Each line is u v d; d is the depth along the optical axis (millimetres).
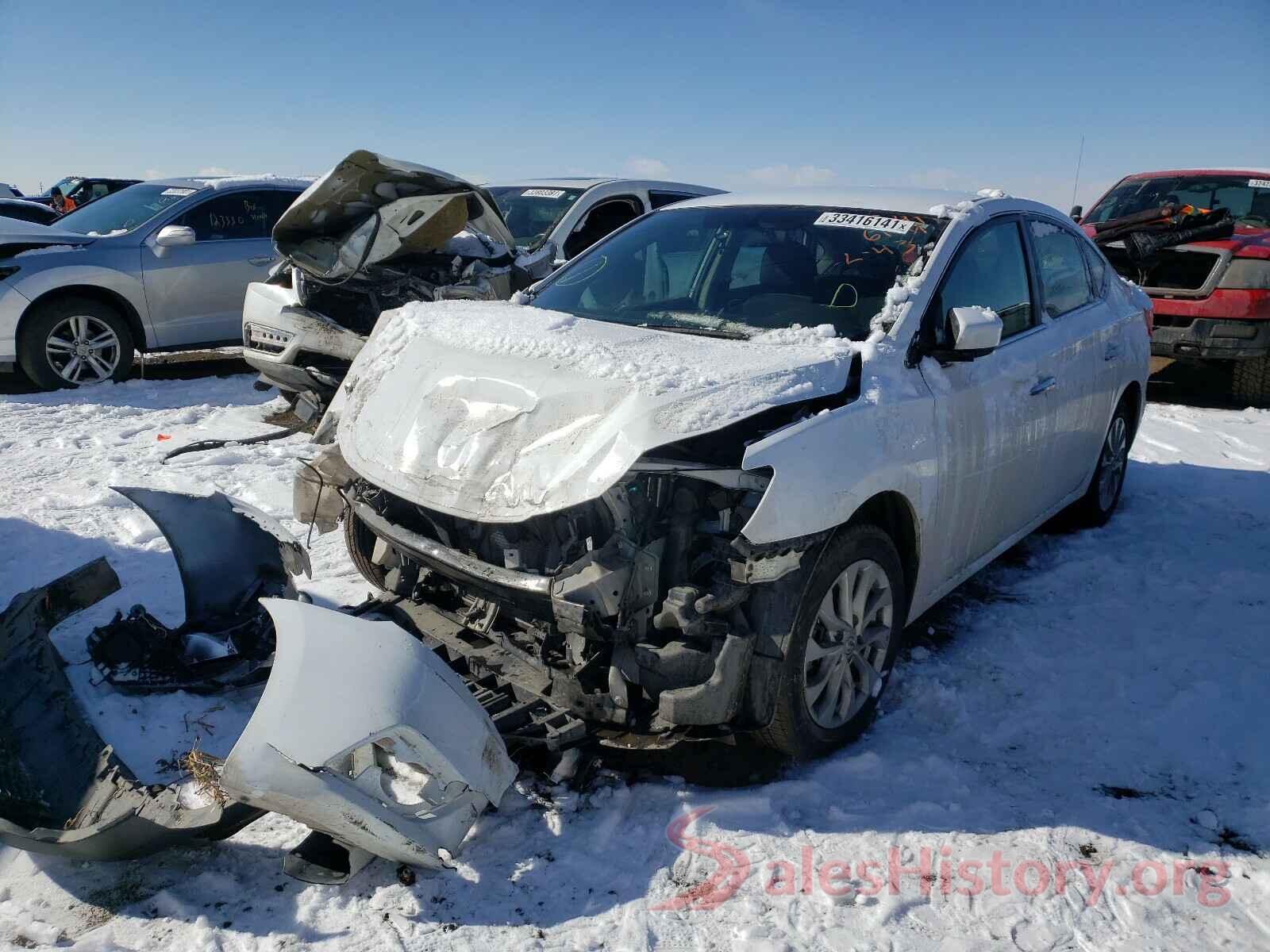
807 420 2816
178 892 2424
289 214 5934
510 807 2762
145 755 2969
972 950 2309
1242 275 8086
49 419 7047
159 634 3490
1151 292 8594
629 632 2719
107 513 5105
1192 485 6121
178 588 4199
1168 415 8031
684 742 3023
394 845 2305
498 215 6582
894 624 3279
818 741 3010
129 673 3332
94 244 8102
